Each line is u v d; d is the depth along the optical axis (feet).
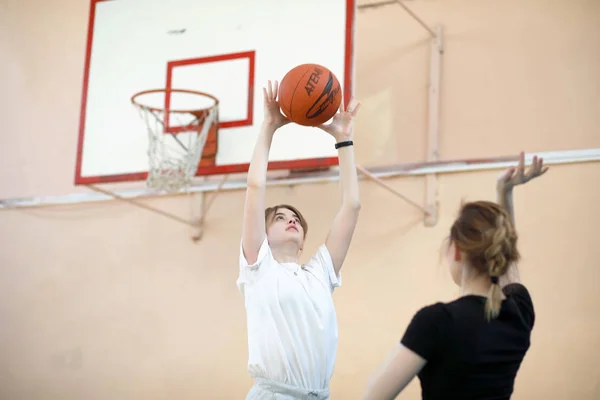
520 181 8.19
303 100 10.52
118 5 19.01
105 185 21.39
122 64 18.52
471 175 17.52
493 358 6.89
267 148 9.61
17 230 22.11
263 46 17.38
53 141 22.43
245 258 9.27
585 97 16.98
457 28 18.54
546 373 15.75
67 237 21.50
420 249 17.52
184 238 20.10
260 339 8.96
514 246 7.36
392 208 18.06
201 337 19.19
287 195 19.16
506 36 18.03
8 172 22.65
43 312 21.17
